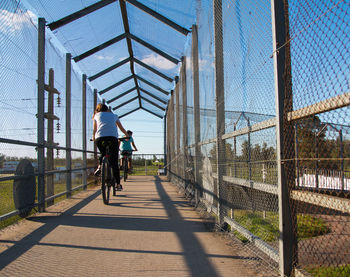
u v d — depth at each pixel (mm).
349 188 1672
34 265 2240
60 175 5418
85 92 7723
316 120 1688
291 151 1859
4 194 3318
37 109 4203
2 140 3076
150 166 14969
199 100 4410
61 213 4277
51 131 4793
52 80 4750
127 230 3301
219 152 3217
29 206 3910
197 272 2111
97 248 2650
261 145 2285
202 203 4188
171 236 3057
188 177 5602
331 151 1636
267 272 2059
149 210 4539
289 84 1853
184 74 5891
